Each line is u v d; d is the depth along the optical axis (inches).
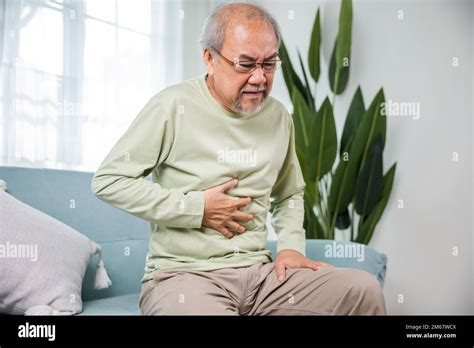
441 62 91.7
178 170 49.0
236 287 46.4
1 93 70.2
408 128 93.4
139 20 89.7
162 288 45.0
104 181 46.9
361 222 90.7
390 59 94.7
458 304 90.4
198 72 101.0
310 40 94.0
